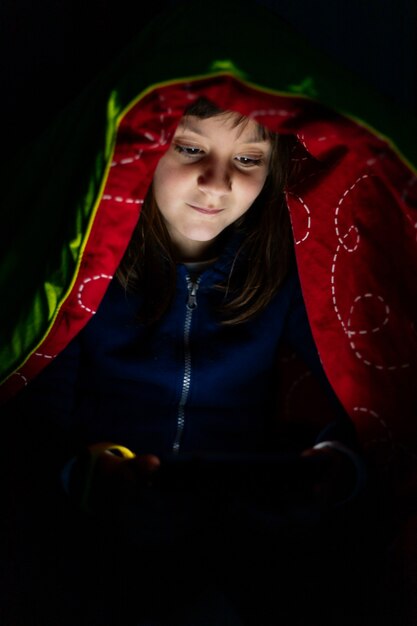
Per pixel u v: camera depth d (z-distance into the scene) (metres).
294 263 1.39
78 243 1.12
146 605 1.24
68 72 1.55
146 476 1.13
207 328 1.36
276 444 1.49
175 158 1.21
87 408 1.37
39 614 1.21
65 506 1.35
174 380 1.34
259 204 1.36
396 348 1.29
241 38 1.06
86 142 1.13
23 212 1.32
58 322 1.22
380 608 1.26
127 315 1.35
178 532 1.25
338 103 1.05
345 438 1.33
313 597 1.28
